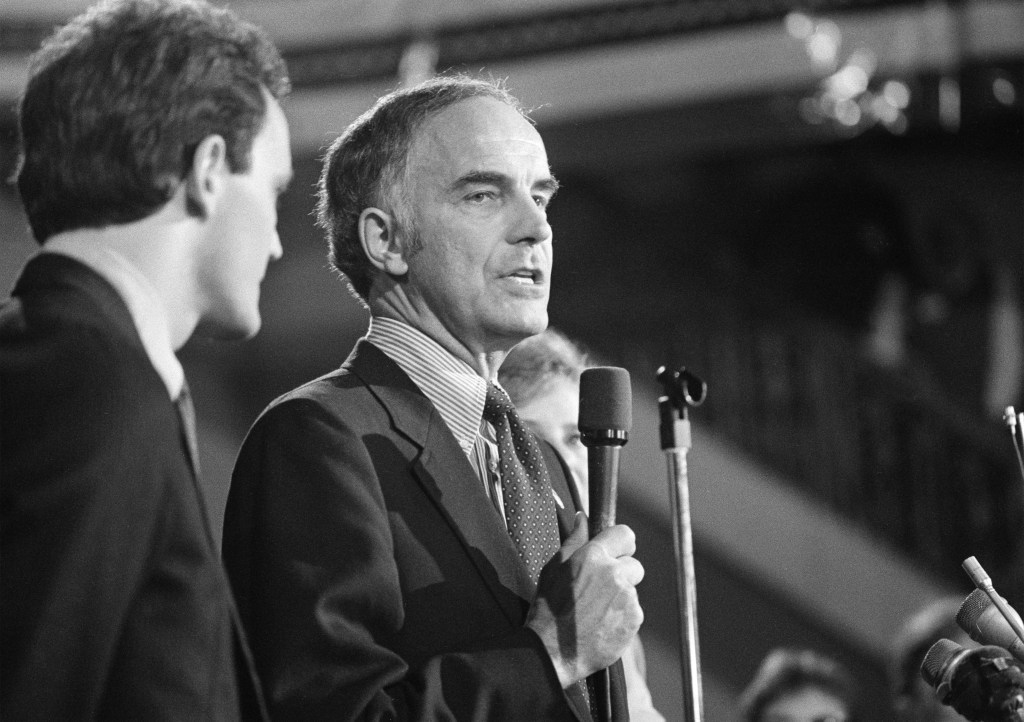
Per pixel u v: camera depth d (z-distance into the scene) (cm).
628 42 1262
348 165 414
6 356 265
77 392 258
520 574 374
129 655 260
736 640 1427
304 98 1313
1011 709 343
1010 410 373
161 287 290
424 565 363
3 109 1270
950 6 1156
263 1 1308
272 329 1450
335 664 335
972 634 375
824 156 1447
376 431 377
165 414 267
